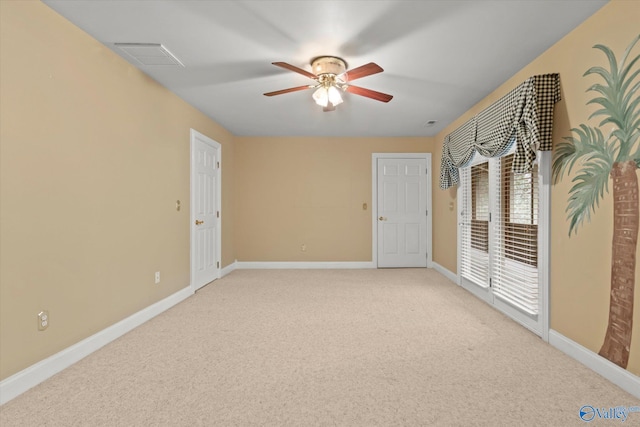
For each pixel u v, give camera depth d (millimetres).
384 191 5773
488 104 3584
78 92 2305
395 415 1665
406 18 2168
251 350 2445
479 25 2250
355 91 2885
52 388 1917
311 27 2277
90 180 2420
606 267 2031
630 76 1860
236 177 5723
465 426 1582
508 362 2240
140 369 2150
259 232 5770
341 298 3869
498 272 3410
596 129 2100
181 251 3787
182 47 2576
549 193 2562
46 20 2049
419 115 4406
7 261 1821
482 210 3848
